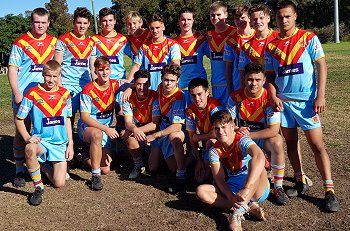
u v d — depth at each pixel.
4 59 44.84
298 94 4.43
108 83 5.61
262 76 4.52
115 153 6.23
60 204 4.77
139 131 5.32
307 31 4.44
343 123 7.60
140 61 6.32
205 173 5.17
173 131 5.23
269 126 4.53
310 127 4.44
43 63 5.77
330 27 47.91
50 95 5.14
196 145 5.20
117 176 5.67
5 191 5.21
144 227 4.14
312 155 6.07
